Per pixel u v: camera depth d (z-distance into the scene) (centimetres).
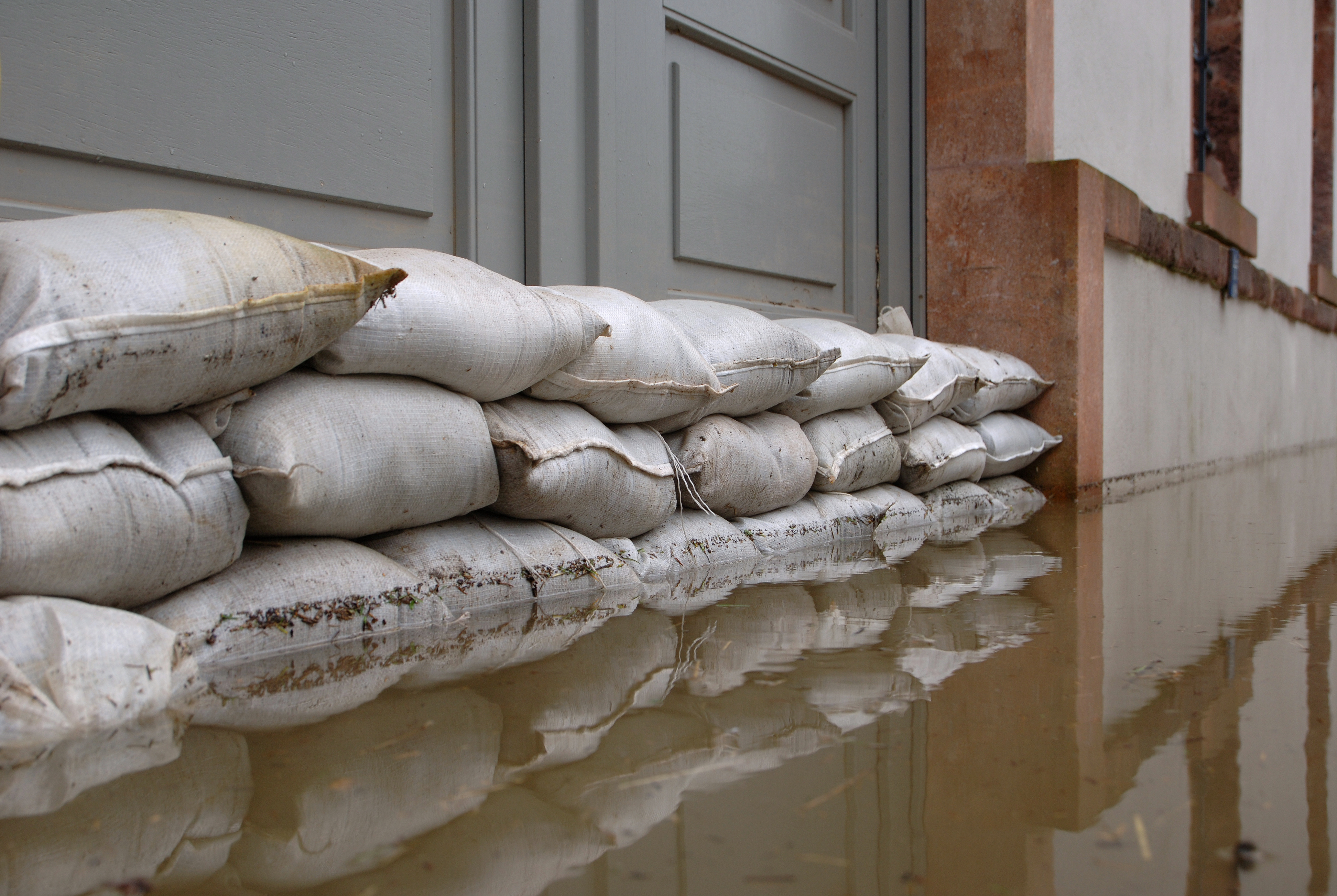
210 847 65
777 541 219
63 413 105
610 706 98
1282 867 62
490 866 63
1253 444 648
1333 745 85
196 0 177
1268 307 675
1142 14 476
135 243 114
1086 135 423
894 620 141
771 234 327
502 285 159
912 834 67
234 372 120
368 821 70
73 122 161
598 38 252
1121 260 422
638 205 268
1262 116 671
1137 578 181
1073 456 374
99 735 89
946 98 391
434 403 150
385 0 210
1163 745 85
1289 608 150
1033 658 117
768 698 100
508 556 159
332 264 129
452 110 227
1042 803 73
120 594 109
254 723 93
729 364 209
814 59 342
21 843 66
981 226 387
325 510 130
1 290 103
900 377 270
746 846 66
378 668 113
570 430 168
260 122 187
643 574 179
